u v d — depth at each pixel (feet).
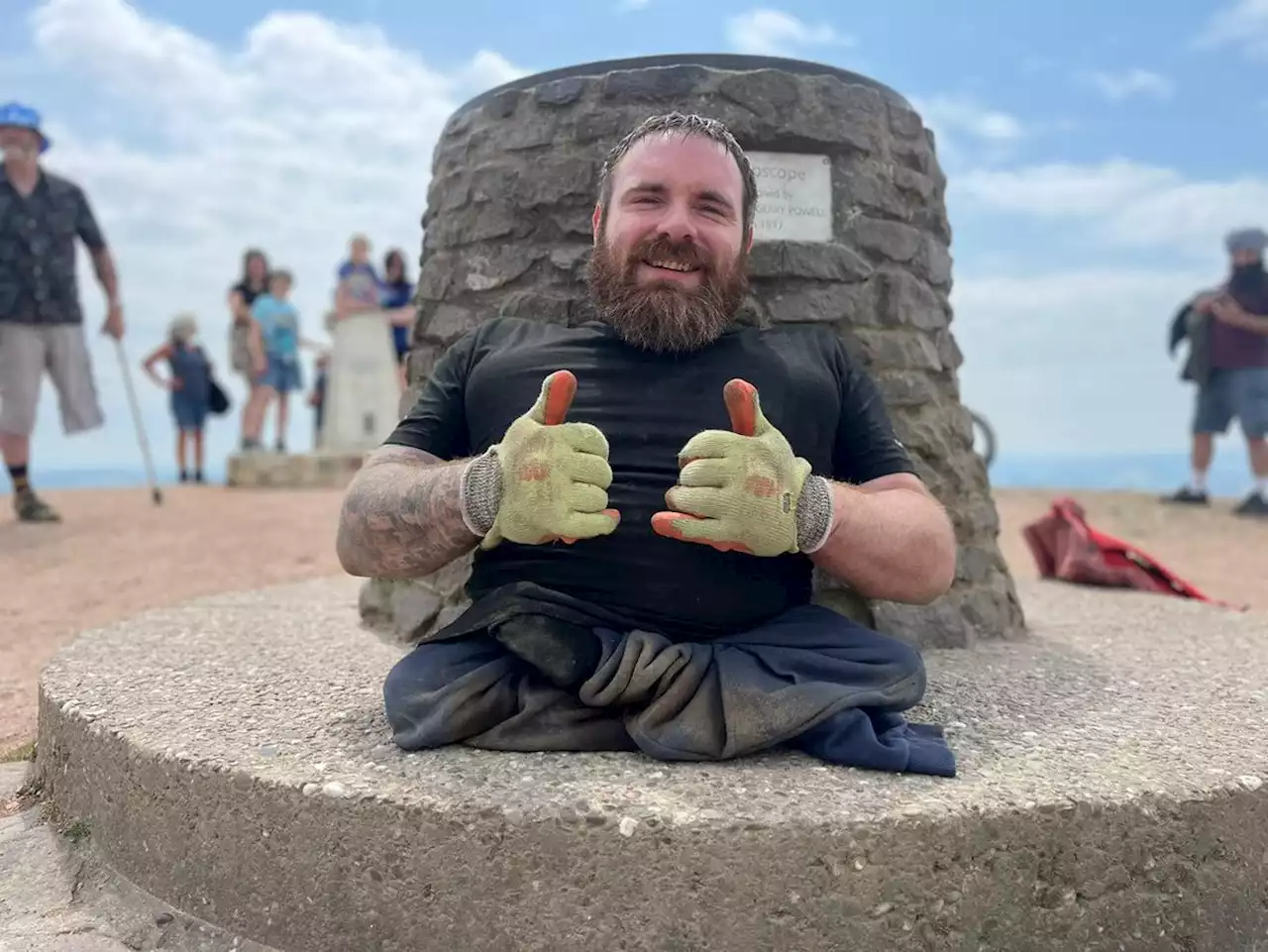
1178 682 9.08
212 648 10.27
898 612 10.20
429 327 11.18
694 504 6.54
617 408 7.87
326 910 6.15
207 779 6.56
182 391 40.11
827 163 10.43
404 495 7.23
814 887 5.73
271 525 26.68
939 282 11.35
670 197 8.08
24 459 24.35
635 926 5.73
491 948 5.85
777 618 7.81
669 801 5.95
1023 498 36.96
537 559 7.72
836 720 6.73
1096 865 6.07
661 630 7.54
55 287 21.99
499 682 7.05
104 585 18.66
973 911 5.92
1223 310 29.94
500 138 10.73
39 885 7.29
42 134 21.42
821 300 10.18
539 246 10.42
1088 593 14.51
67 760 7.93
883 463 8.32
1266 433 30.63
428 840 5.91
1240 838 6.34
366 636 10.91
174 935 6.58
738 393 6.76
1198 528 28.76
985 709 8.13
